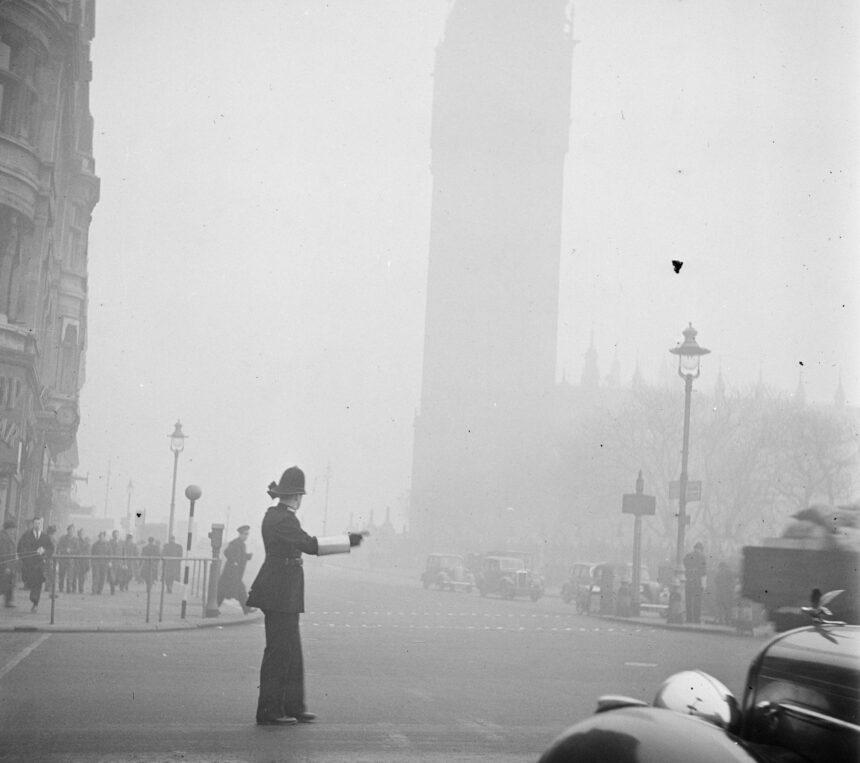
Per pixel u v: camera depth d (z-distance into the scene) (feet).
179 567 135.33
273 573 28.66
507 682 40.57
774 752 11.82
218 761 23.07
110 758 23.11
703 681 13.62
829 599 15.26
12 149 104.63
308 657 48.32
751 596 23.65
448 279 536.01
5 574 78.79
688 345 101.55
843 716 12.10
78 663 42.75
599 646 62.18
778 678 13.16
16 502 111.96
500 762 23.79
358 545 29.27
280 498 29.22
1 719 28.12
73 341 167.32
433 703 33.73
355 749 24.99
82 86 165.37
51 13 111.86
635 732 11.35
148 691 34.50
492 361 526.57
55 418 133.90
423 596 143.95
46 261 121.70
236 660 45.80
